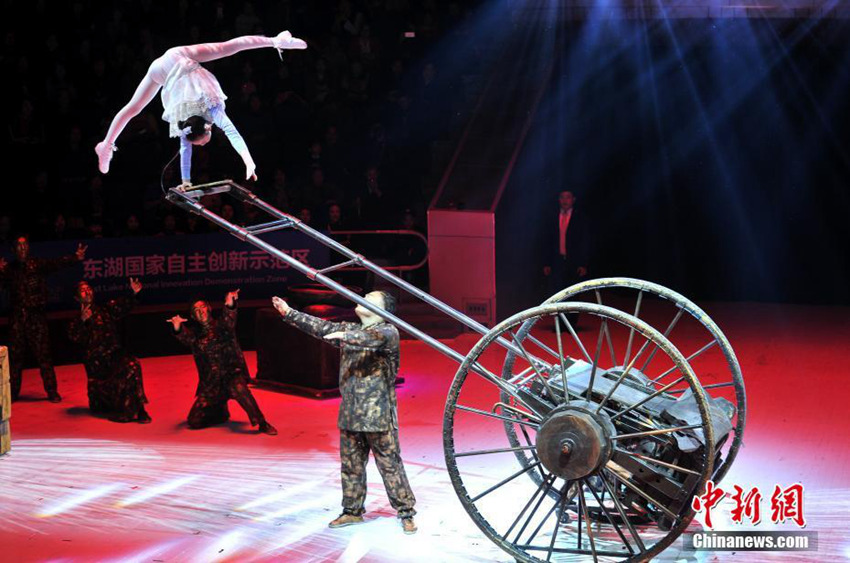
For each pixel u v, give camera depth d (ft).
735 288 55.77
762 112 54.29
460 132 56.13
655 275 56.90
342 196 51.98
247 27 56.95
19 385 36.06
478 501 24.91
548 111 54.75
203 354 31.96
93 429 32.19
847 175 53.36
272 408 34.42
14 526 23.77
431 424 31.73
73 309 42.70
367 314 23.00
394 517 24.04
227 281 45.34
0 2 53.88
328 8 60.39
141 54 55.26
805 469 26.61
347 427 22.84
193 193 22.12
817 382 35.86
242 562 21.40
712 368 38.14
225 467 28.04
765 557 21.22
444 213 46.88
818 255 54.39
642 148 56.39
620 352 41.27
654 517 20.68
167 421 32.94
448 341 44.91
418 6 61.57
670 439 19.97
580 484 19.99
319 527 23.40
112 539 22.86
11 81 51.90
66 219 47.80
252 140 52.85
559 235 46.26
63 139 50.88
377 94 58.08
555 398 20.52
